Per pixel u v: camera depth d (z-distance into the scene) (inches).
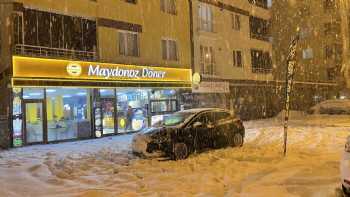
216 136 530.3
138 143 482.9
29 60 685.3
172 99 1020.5
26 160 505.7
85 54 806.5
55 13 759.7
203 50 1128.8
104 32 846.5
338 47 1825.8
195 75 1059.9
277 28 1670.8
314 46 1851.6
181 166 422.6
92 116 823.7
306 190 275.1
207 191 302.8
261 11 1416.1
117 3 880.3
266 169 368.8
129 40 909.8
